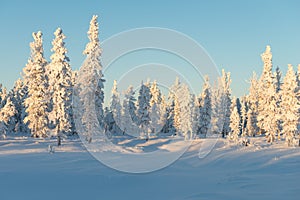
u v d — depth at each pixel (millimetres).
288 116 39875
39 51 47281
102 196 11750
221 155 28906
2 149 31906
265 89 49469
